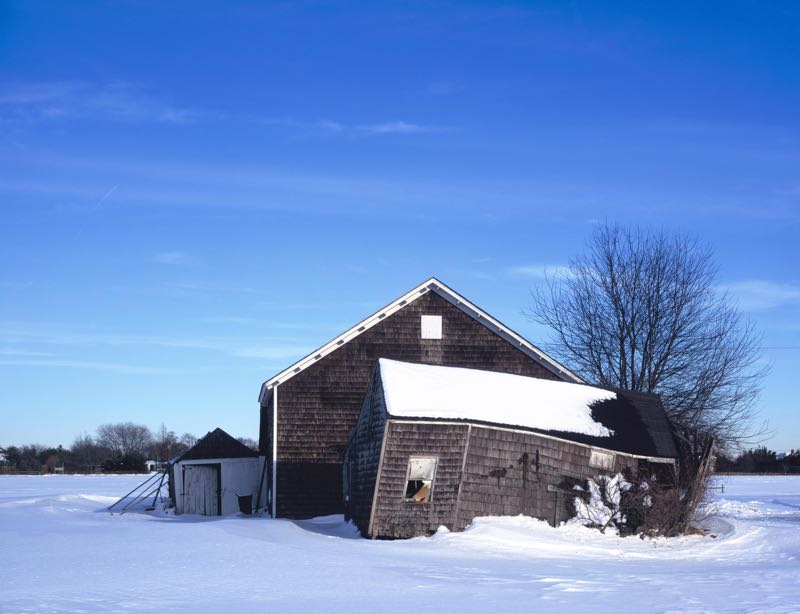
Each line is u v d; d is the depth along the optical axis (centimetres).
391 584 1652
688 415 3931
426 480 2555
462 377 2870
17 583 1609
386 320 3516
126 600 1428
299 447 3378
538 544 2380
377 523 2481
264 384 3431
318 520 3259
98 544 2248
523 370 3525
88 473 10900
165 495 5016
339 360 3462
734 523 2998
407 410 2475
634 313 4162
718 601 1511
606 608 1416
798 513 3847
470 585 1658
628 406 3173
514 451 2625
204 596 1480
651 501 2723
